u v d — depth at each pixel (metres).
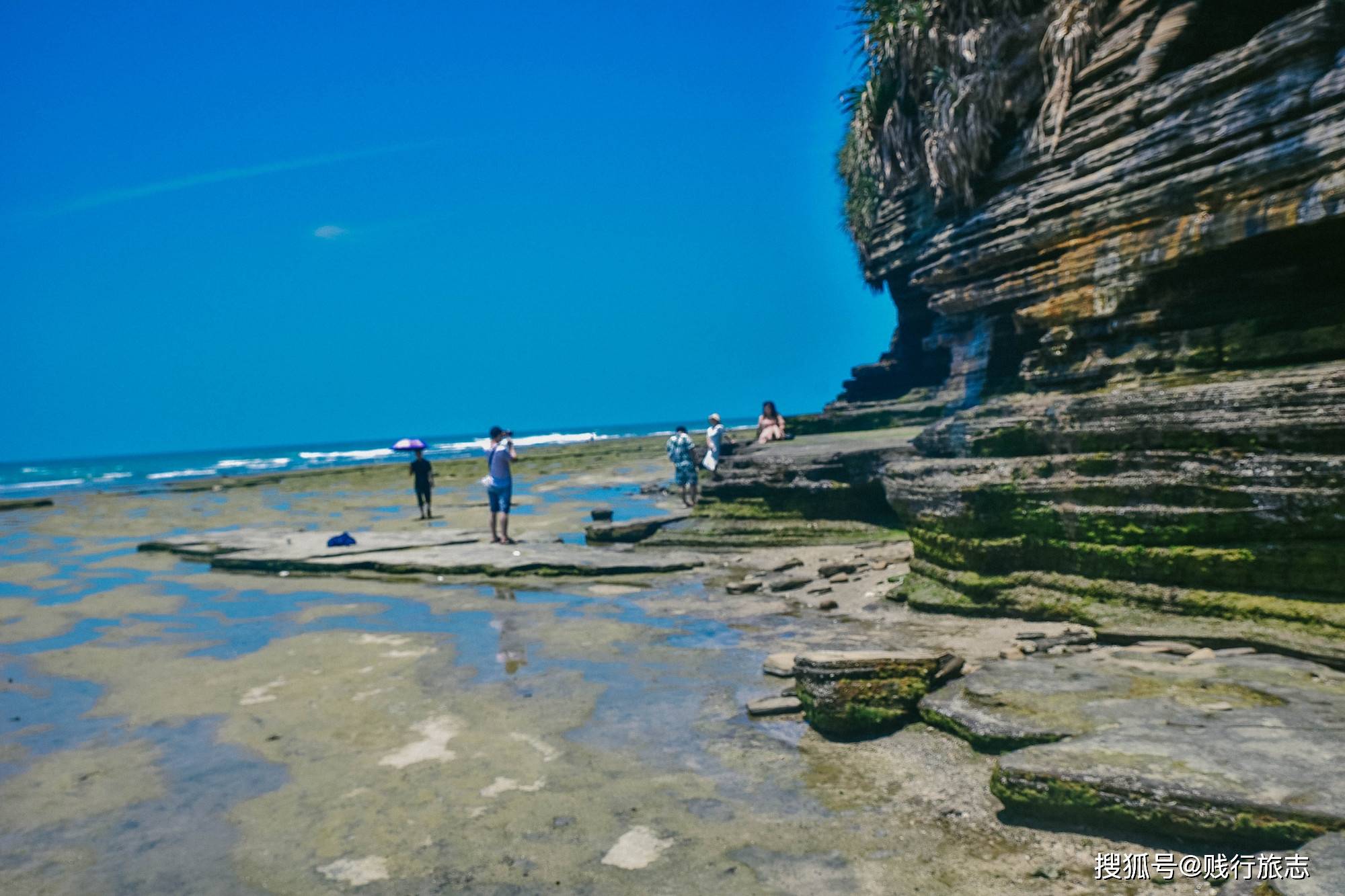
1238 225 7.34
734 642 8.05
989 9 11.44
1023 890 3.63
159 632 9.41
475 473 37.28
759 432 20.20
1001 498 8.02
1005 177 10.80
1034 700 5.31
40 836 4.55
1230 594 6.46
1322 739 4.30
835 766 5.04
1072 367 9.31
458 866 4.04
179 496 32.84
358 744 5.72
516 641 8.38
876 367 22.45
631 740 5.60
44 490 47.97
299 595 11.38
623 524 14.81
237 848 4.33
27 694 7.25
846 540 13.21
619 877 3.88
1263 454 6.28
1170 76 8.32
